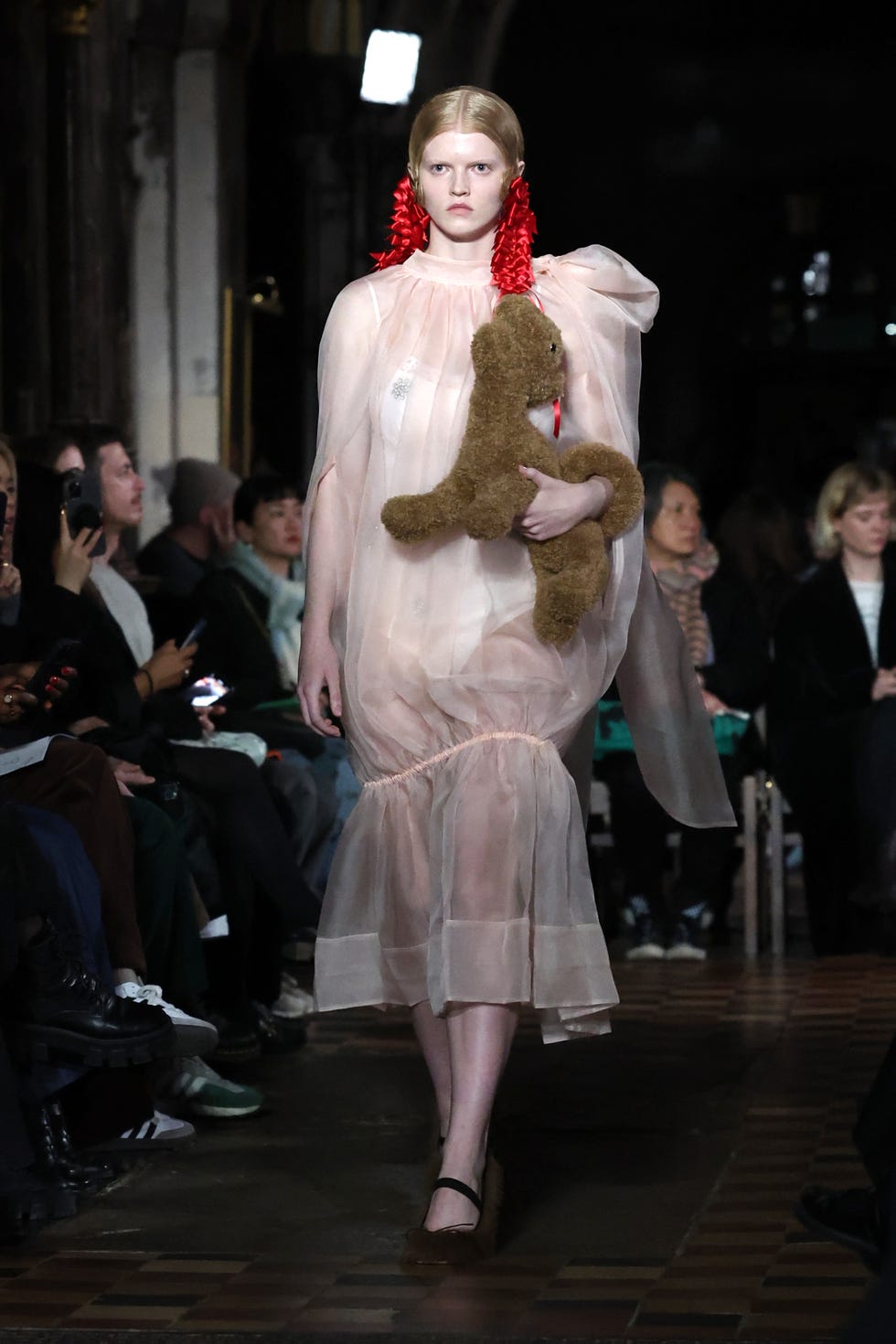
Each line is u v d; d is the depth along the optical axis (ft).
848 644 53.47
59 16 63.67
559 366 26.86
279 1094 35.91
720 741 53.93
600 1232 26.48
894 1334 17.72
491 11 119.85
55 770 30.96
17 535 37.96
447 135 27.09
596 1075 37.14
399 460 26.91
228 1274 24.86
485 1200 25.98
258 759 43.06
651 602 29.27
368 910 27.50
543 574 26.63
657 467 56.13
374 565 27.07
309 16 103.86
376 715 27.12
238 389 87.40
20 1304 23.71
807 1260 24.81
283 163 109.29
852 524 54.08
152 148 83.30
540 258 28.25
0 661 36.04
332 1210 27.91
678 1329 22.16
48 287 64.95
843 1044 39.83
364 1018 44.78
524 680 26.53
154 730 36.42
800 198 162.71
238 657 50.52
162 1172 30.22
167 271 84.07
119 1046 28.50
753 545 69.10
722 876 57.47
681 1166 29.99
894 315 158.71
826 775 52.85
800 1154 30.40
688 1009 44.70
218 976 38.52
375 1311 23.17
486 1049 26.09
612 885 60.70
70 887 29.09
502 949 25.89
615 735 53.21
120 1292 24.16
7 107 65.46
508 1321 22.67
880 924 53.47
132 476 46.11
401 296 27.50
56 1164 28.50
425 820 27.14
